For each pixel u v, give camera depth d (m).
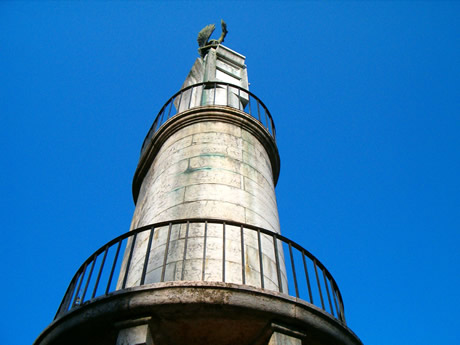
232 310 5.82
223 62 15.91
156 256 7.64
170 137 11.03
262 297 5.94
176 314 5.86
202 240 7.57
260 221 8.61
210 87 12.91
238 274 7.14
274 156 11.49
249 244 7.85
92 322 6.00
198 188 8.80
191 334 6.21
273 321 5.99
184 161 9.69
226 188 8.88
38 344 6.67
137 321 5.84
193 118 10.89
